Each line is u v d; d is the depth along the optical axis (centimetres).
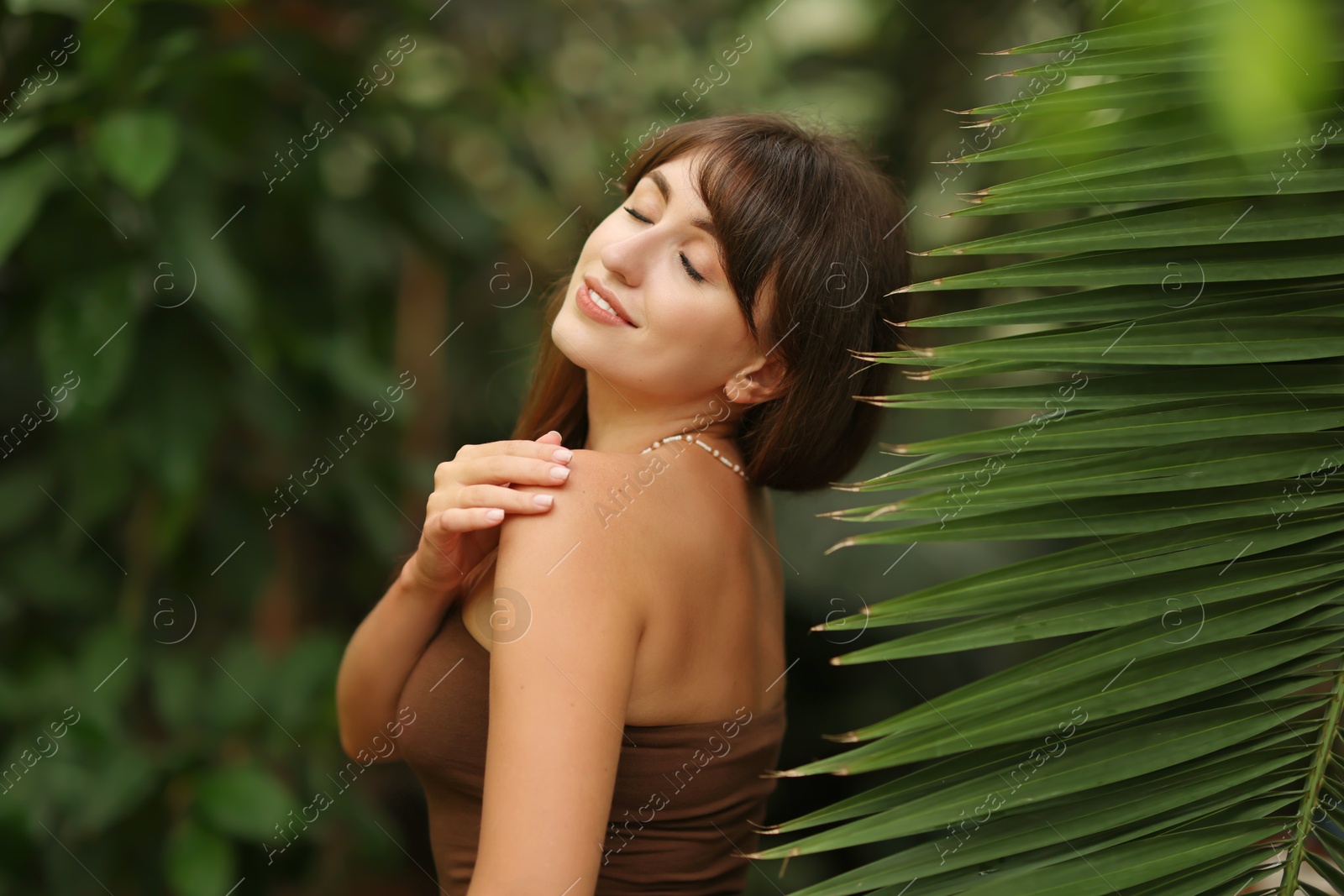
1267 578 71
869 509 73
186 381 165
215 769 164
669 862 85
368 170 194
